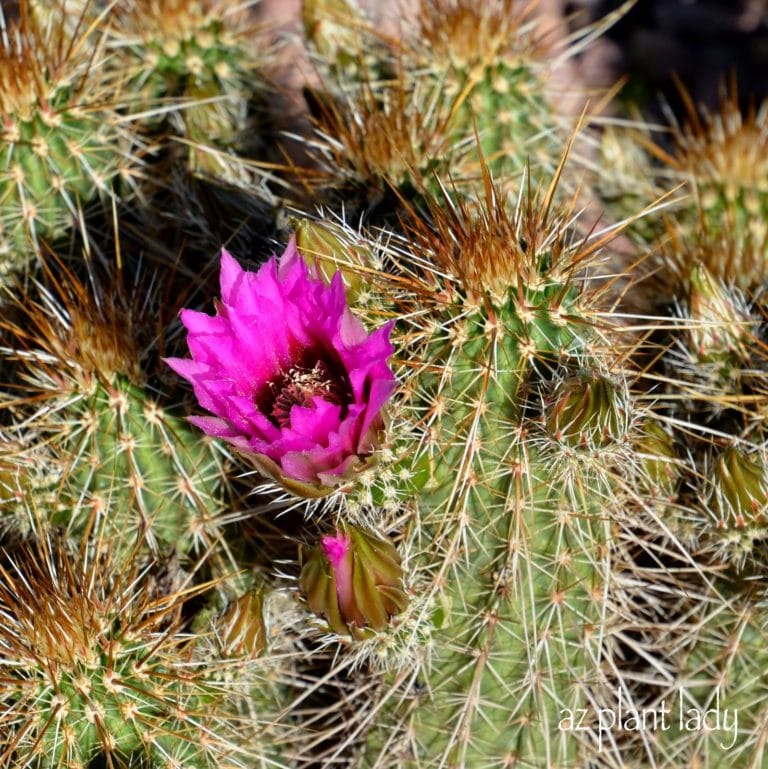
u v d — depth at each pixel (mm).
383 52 829
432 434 689
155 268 766
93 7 832
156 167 788
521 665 712
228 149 809
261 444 640
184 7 797
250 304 653
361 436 648
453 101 790
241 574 733
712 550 734
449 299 694
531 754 718
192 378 652
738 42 1317
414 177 741
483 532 703
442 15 805
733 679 733
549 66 830
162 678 688
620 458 703
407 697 719
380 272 698
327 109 812
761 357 757
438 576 699
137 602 700
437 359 696
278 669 735
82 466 722
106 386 715
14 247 759
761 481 712
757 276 804
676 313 786
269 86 837
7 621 685
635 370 773
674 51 1286
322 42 830
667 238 807
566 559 704
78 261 765
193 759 700
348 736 736
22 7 765
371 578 669
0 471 717
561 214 720
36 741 675
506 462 695
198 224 771
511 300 692
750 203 832
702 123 1217
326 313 648
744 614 730
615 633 734
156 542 727
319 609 675
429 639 702
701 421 764
